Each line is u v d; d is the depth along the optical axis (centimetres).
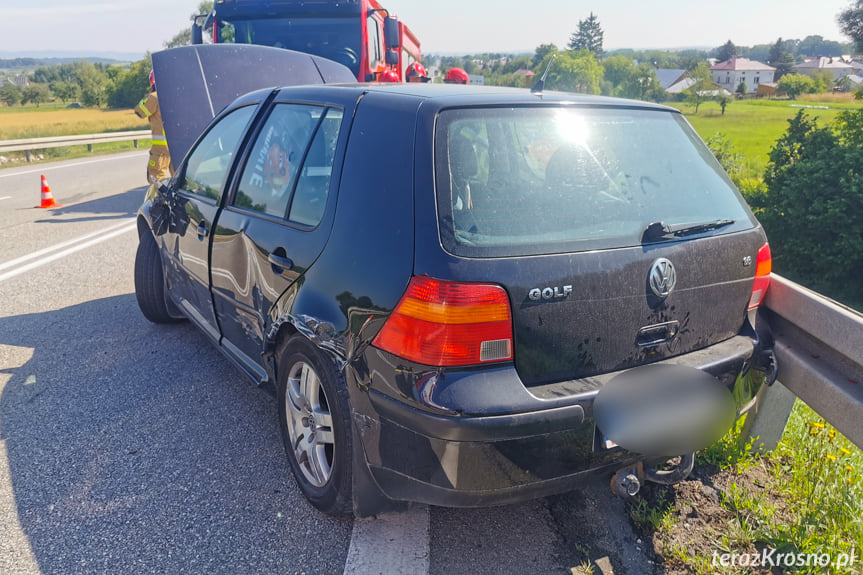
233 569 250
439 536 271
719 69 17225
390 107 259
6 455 333
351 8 968
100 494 299
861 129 841
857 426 241
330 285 250
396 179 238
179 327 523
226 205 357
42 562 254
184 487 304
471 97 255
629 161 263
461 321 212
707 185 280
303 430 288
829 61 19425
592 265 228
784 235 875
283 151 317
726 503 288
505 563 254
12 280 659
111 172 1686
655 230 245
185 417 373
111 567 252
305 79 766
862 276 829
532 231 228
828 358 265
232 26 980
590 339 230
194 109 707
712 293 261
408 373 219
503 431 212
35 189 1354
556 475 225
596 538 269
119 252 780
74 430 358
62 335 504
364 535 270
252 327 326
